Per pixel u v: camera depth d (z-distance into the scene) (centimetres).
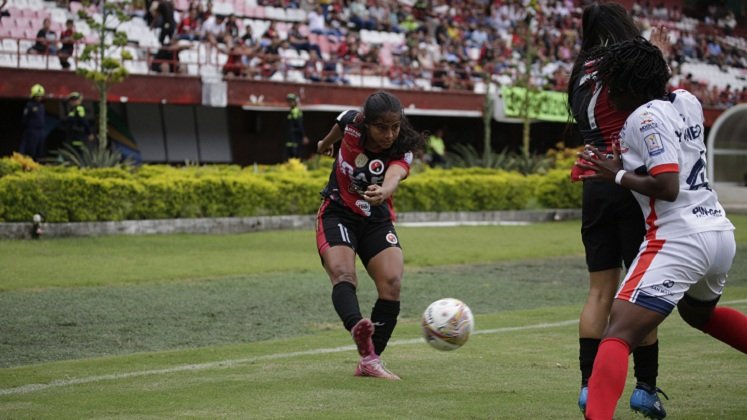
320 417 1041
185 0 5791
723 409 1094
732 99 7700
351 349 1550
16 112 5028
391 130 1235
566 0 7750
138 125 5375
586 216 1087
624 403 1158
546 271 2805
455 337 1143
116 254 2925
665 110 945
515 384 1235
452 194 4650
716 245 943
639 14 8262
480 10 7125
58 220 3384
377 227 1314
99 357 1520
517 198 4894
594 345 1058
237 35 5488
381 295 1293
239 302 2131
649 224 962
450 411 1073
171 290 2292
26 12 5072
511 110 5903
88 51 4059
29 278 2391
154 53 5244
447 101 5931
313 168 4900
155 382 1259
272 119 5938
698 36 8406
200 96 5038
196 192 3772
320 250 1295
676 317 1842
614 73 975
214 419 1034
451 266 2895
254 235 3653
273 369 1353
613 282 1080
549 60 6712
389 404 1112
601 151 1052
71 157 4066
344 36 6125
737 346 1045
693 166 958
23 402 1129
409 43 6253
